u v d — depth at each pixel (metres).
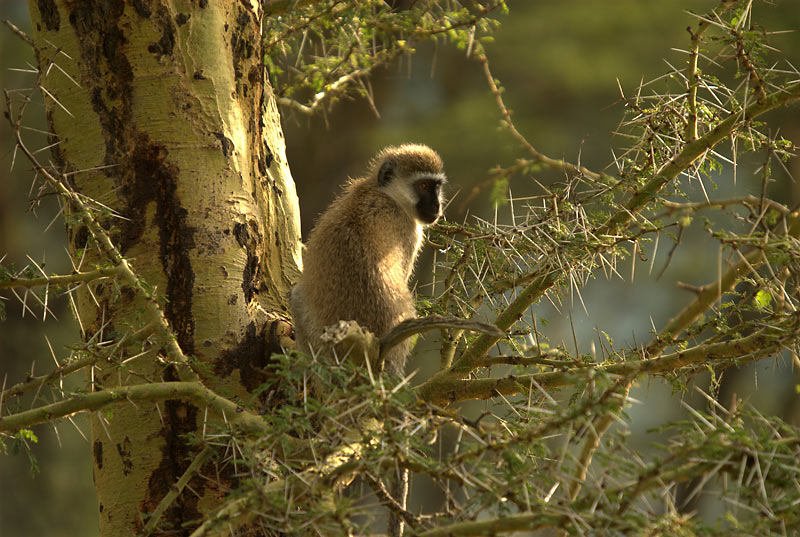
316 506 4.89
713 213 16.28
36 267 6.23
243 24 7.65
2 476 20.22
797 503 4.27
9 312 21.06
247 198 7.48
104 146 7.21
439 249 9.01
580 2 25.55
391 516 7.07
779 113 20.14
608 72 23.41
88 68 7.24
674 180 7.43
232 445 5.88
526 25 24.95
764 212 5.28
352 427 5.46
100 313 7.11
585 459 5.54
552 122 24.52
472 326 5.66
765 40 6.69
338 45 10.23
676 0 24.47
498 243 7.43
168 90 7.21
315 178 26.23
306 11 9.52
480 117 23.53
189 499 6.72
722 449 4.41
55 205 21.62
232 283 7.23
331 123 26.39
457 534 4.57
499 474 5.02
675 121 7.34
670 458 4.41
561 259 6.79
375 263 8.68
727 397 18.48
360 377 5.65
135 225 7.14
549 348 7.78
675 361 6.35
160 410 6.84
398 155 10.44
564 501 4.50
